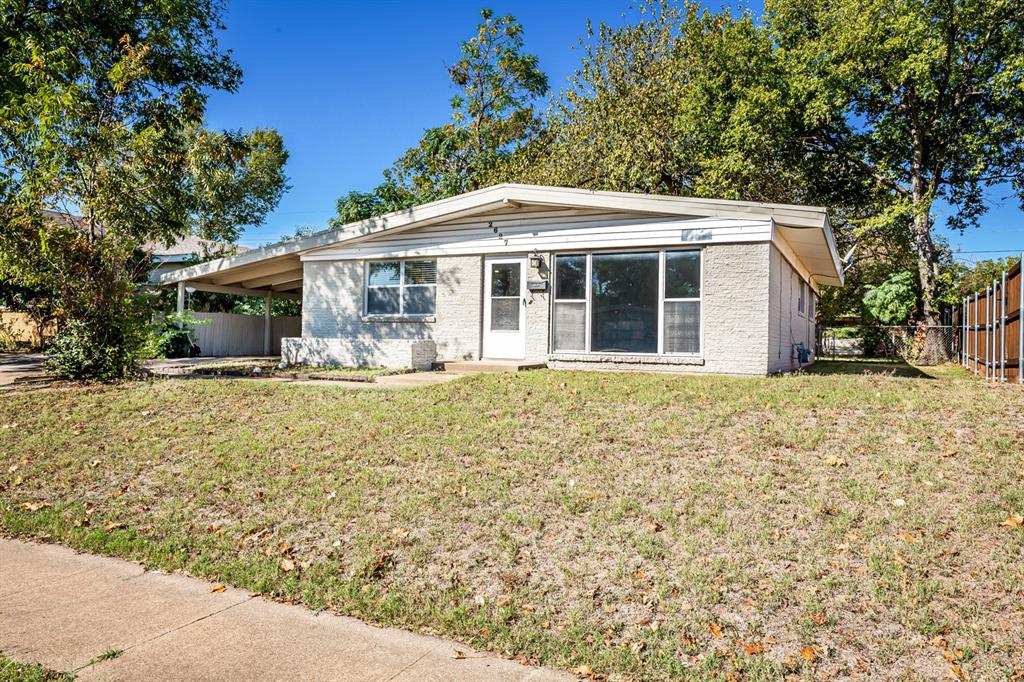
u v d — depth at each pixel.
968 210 26.84
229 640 3.59
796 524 4.78
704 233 11.99
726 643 3.45
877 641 3.42
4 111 11.01
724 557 4.35
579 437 7.05
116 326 11.90
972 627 3.48
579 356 13.00
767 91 23.28
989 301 14.51
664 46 24.72
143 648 3.48
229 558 4.77
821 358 24.69
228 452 7.22
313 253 16.12
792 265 15.55
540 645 3.49
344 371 13.27
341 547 4.84
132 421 8.66
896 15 21.70
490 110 32.34
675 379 10.31
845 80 22.83
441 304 14.53
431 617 3.83
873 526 4.67
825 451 6.23
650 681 3.16
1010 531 4.45
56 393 10.32
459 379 10.68
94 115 11.94
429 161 31.20
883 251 30.09
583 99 25.39
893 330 25.17
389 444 7.20
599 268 12.98
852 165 26.14
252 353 24.25
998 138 23.09
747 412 7.76
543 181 25.41
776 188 26.30
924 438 6.39
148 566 4.73
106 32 16.19
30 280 11.37
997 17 20.70
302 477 6.33
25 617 3.88
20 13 14.55
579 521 5.06
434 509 5.41
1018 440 6.17
